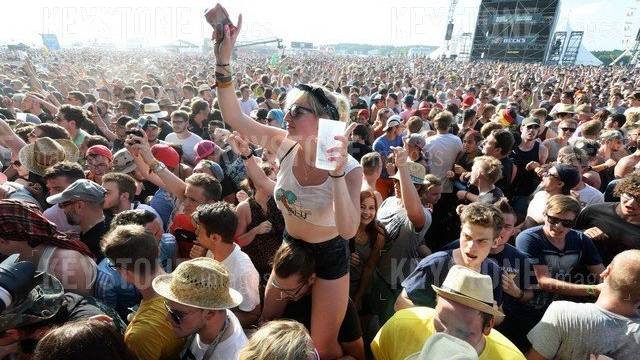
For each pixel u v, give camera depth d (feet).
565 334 6.68
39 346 4.64
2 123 13.62
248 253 10.19
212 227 7.95
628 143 19.12
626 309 6.40
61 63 71.51
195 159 17.46
